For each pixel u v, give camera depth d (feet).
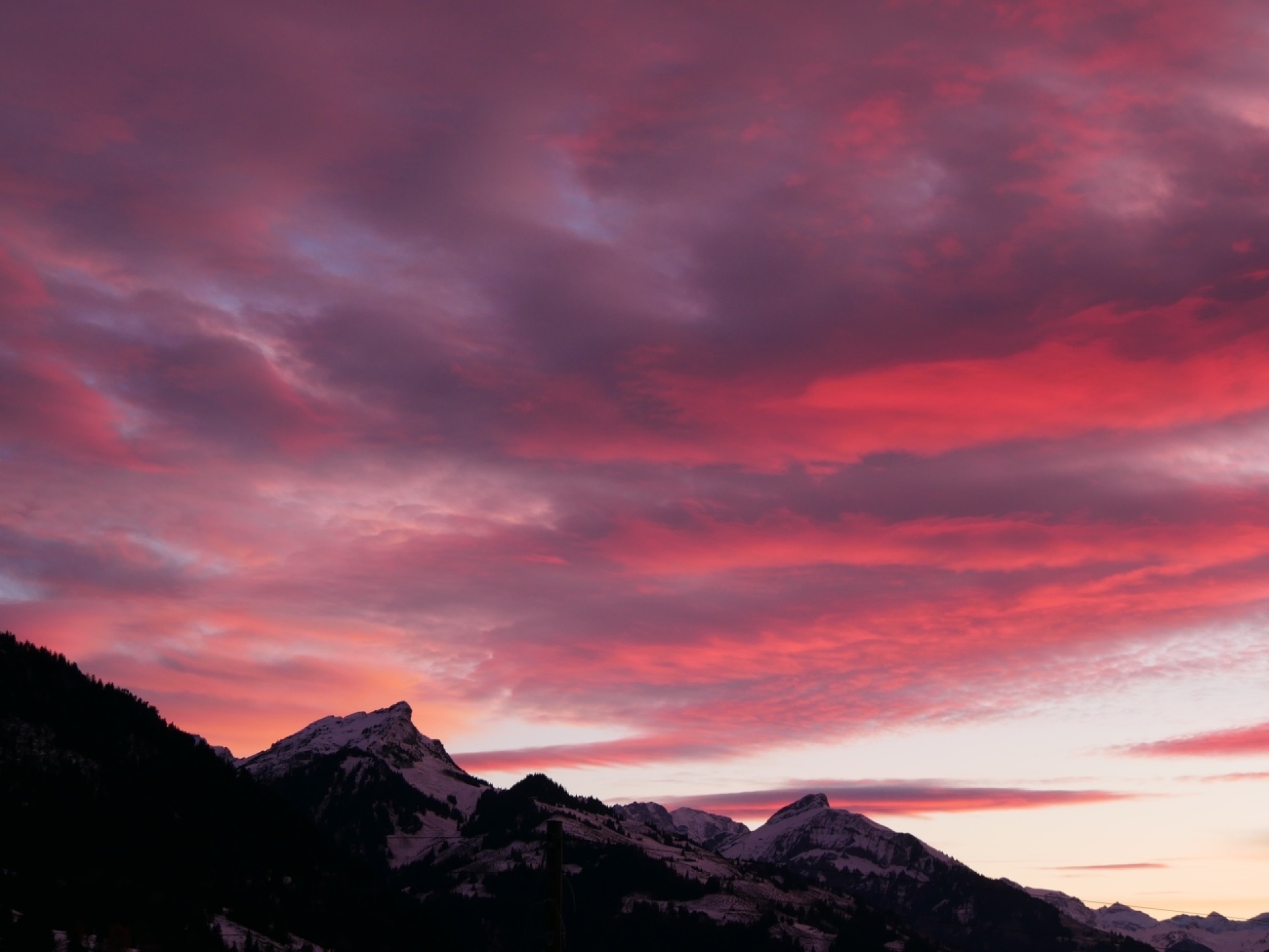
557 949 207.10
